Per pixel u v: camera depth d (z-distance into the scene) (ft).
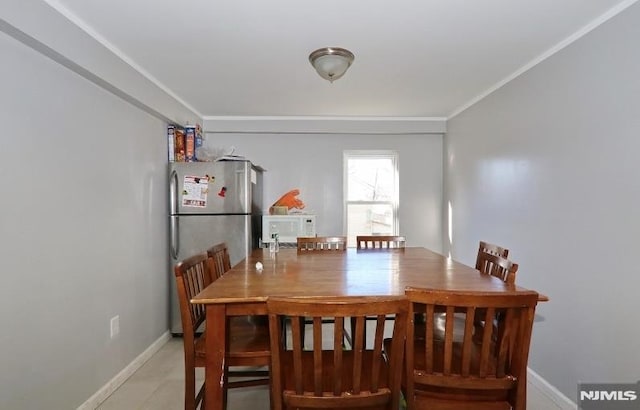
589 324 6.25
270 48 7.41
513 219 8.77
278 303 3.53
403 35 6.82
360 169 14.26
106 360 7.41
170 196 10.23
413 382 4.07
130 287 8.39
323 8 5.87
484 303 3.74
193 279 5.93
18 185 5.33
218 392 4.65
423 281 5.45
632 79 5.44
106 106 7.52
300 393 3.77
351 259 7.68
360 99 11.07
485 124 10.28
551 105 7.32
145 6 5.79
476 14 6.05
